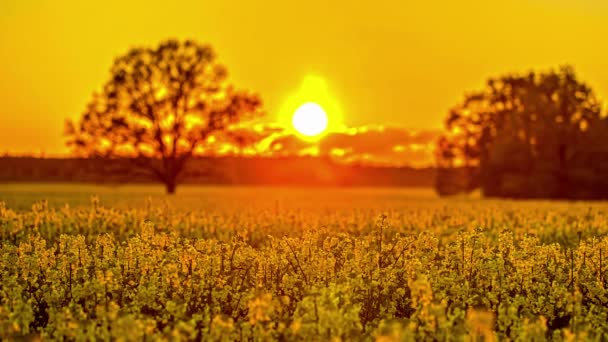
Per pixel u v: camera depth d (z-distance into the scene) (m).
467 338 8.34
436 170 77.50
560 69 72.06
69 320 8.94
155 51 63.84
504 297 11.32
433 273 11.49
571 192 69.12
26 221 22.88
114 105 62.81
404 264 12.75
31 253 14.82
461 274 12.41
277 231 23.19
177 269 11.56
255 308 8.68
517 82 75.00
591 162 69.94
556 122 70.19
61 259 12.48
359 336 8.99
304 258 13.18
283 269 12.73
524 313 10.70
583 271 12.68
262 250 14.39
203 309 10.75
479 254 13.12
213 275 11.82
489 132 76.25
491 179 71.81
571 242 22.45
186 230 23.78
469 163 76.88
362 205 38.50
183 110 64.06
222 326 8.62
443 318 8.64
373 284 11.10
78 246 13.27
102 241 14.36
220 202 37.69
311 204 39.28
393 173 130.62
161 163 66.38
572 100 71.19
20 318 9.05
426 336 8.73
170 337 8.46
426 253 13.77
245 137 65.06
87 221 24.64
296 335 8.75
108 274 10.64
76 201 36.16
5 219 22.56
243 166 118.56
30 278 11.84
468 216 29.88
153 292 10.66
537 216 29.89
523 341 8.79
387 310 10.98
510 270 12.55
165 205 26.66
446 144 77.44
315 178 120.62
